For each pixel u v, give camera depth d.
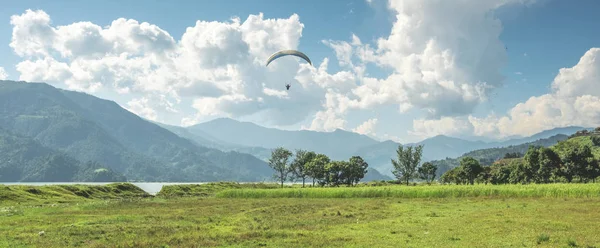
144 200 78.31
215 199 81.06
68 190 92.12
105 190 104.38
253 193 86.19
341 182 159.88
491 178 155.88
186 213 48.59
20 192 77.31
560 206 45.22
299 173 166.62
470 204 53.00
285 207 55.94
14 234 30.77
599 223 31.02
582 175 121.12
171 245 25.88
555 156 128.12
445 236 27.30
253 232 30.31
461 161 153.50
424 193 70.81
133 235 29.84
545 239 24.70
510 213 39.31
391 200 66.06
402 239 26.75
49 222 38.53
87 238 28.91
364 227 32.94
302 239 27.38
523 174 137.62
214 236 28.97
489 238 26.00
